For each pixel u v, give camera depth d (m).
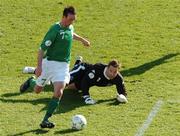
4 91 43.03
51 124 37.25
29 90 43.09
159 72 46.38
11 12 58.81
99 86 42.28
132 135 36.72
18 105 40.78
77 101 41.56
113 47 51.50
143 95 42.47
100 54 50.19
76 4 60.84
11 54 49.88
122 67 47.50
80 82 42.28
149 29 55.19
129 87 43.84
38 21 56.97
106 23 56.62
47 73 38.16
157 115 39.41
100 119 38.84
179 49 50.88
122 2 61.31
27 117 39.03
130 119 38.88
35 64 48.06
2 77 45.62
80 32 54.62
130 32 54.53
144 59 49.00
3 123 38.12
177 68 47.06
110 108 40.47
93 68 41.47
